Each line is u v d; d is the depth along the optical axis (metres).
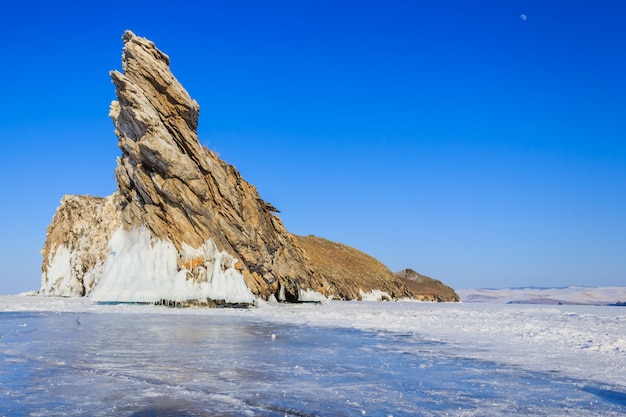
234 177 57.25
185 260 46.00
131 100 45.81
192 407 10.02
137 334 21.53
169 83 48.28
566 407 10.45
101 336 20.62
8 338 19.70
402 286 115.88
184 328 24.61
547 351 17.89
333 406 10.26
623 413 10.04
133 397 10.71
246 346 18.53
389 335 22.69
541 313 45.62
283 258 64.44
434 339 21.25
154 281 45.22
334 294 90.69
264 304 50.59
